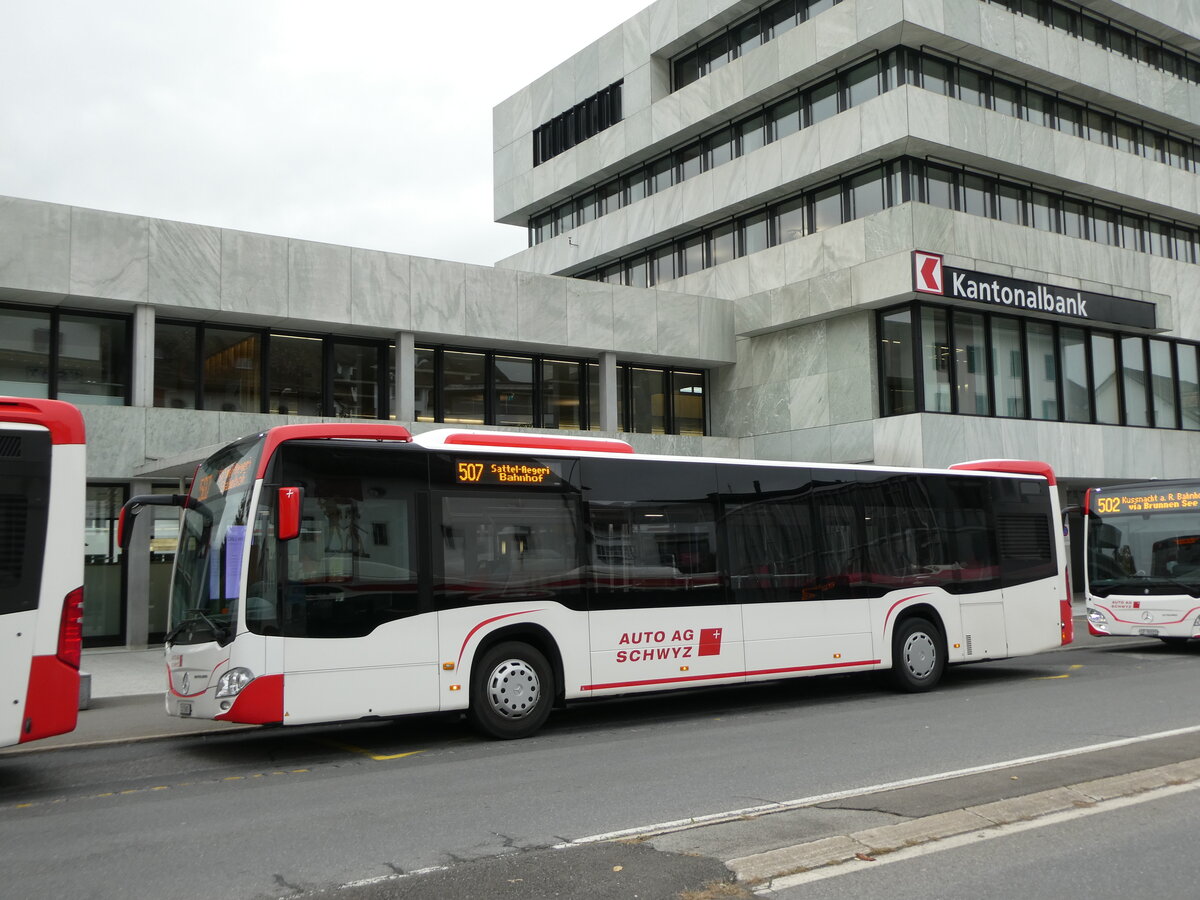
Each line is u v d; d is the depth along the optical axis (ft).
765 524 44.32
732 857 19.54
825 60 97.86
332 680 33.73
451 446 37.60
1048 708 40.14
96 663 63.05
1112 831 21.24
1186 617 62.69
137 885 19.25
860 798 24.17
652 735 37.01
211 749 36.68
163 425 70.33
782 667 43.57
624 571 40.22
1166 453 107.04
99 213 68.69
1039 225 104.53
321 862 20.44
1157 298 104.58
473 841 21.71
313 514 34.37
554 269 133.18
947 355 89.81
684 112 113.50
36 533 29.30
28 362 69.26
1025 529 53.47
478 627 36.70
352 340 82.33
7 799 28.40
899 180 94.73
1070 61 104.27
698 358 98.22
